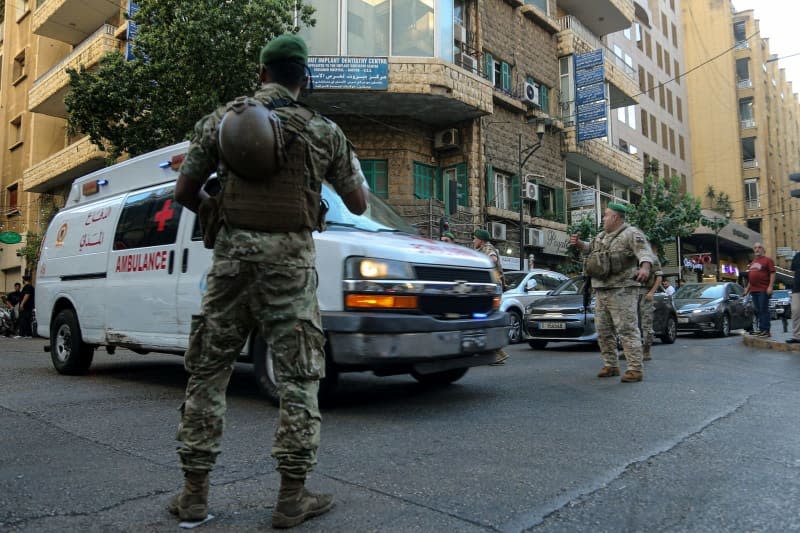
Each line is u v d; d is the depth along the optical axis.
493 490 2.90
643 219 24.70
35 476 3.19
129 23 18.02
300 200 2.53
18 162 27.95
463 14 21.17
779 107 64.50
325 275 4.77
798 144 75.62
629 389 5.71
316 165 2.61
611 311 6.34
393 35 18.05
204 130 2.59
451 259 5.12
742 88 52.59
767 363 7.87
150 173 6.54
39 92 24.22
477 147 20.36
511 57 23.00
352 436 3.98
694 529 2.45
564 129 25.75
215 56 13.52
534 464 3.32
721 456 3.46
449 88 17.88
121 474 3.22
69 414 4.81
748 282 11.98
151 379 6.90
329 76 17.16
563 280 14.16
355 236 4.88
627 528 2.46
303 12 14.77
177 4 13.80
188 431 2.54
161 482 3.09
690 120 52.31
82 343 7.10
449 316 4.96
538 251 23.61
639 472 3.17
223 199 2.51
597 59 25.16
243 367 7.73
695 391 5.57
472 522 2.52
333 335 4.61
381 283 4.61
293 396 2.50
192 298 5.55
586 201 26.19
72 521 2.56
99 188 7.37
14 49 29.06
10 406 5.15
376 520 2.54
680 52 44.72
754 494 2.85
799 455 3.48
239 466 3.34
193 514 2.53
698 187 51.59
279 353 2.53
